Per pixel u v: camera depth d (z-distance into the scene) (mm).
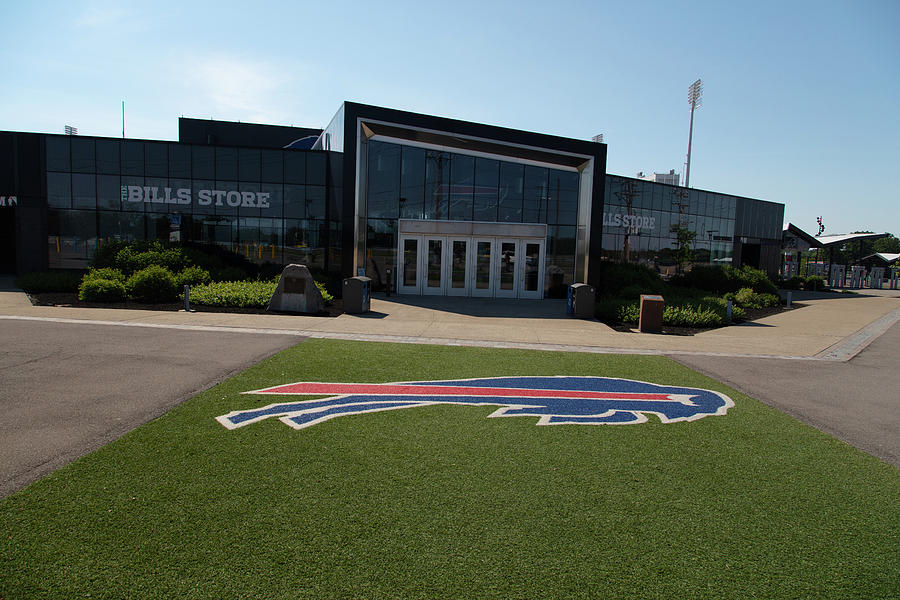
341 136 18828
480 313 15141
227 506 3441
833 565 3035
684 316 14094
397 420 5238
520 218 20953
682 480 4094
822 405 6398
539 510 3541
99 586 2643
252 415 5234
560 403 6051
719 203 32375
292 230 20906
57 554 2883
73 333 9125
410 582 2748
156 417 5102
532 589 2729
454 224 20062
